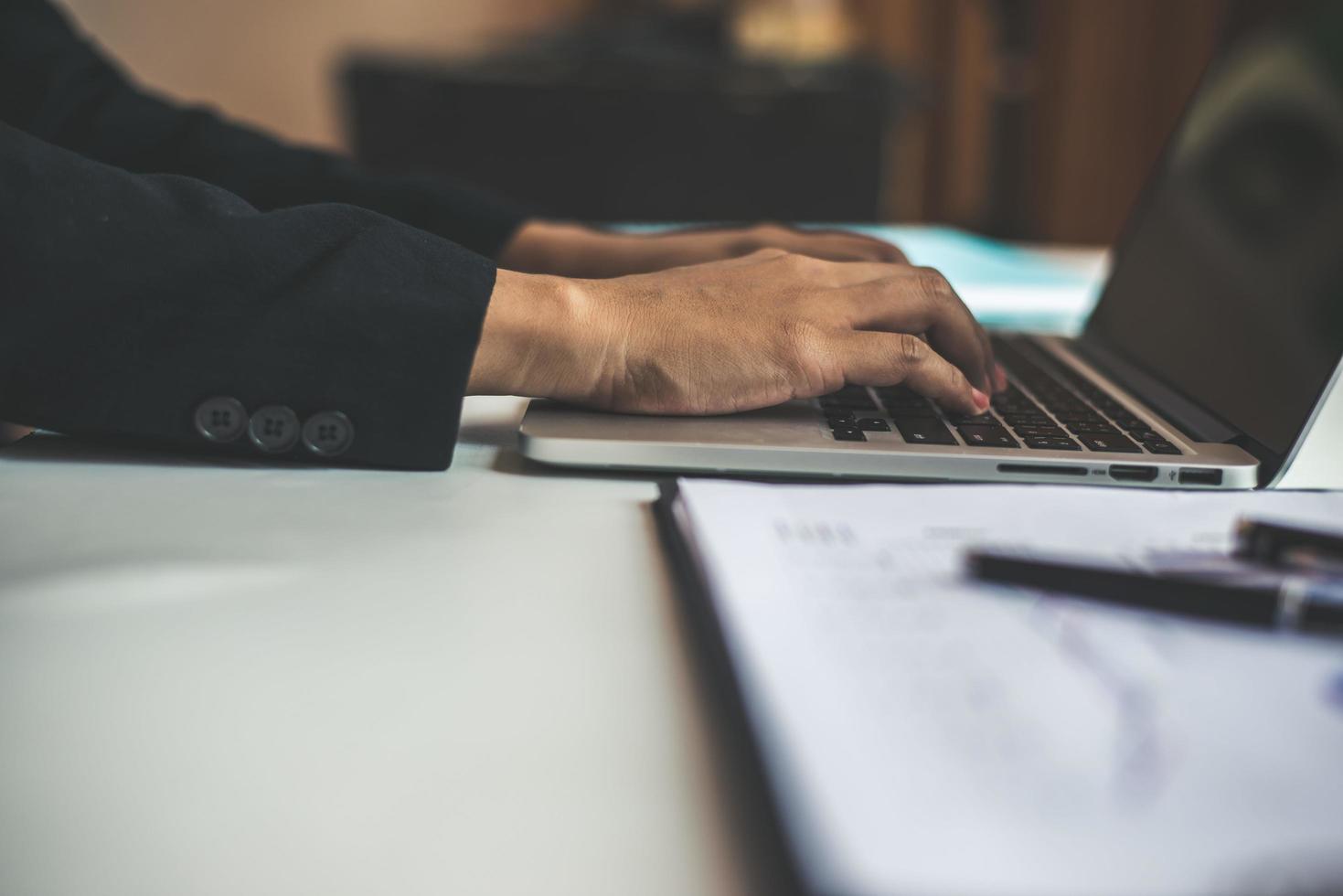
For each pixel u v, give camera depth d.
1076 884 0.20
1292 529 0.36
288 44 4.91
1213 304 0.70
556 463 0.51
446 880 0.23
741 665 0.29
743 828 0.25
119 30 4.60
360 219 0.53
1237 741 0.25
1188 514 0.42
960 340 0.60
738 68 2.74
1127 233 0.91
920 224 4.92
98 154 0.85
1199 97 0.88
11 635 0.34
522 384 0.54
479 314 0.52
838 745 0.25
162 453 0.54
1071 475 0.51
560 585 0.39
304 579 0.39
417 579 0.39
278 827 0.25
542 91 2.62
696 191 2.71
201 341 0.50
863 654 0.29
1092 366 0.77
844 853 0.21
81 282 0.49
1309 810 0.23
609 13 5.19
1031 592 0.33
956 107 4.66
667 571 0.40
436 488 0.50
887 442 0.52
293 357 0.50
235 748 0.28
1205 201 0.78
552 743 0.29
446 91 2.63
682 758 0.28
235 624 0.35
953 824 0.22
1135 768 0.24
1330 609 0.30
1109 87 3.86
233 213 0.52
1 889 0.23
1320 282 0.57
